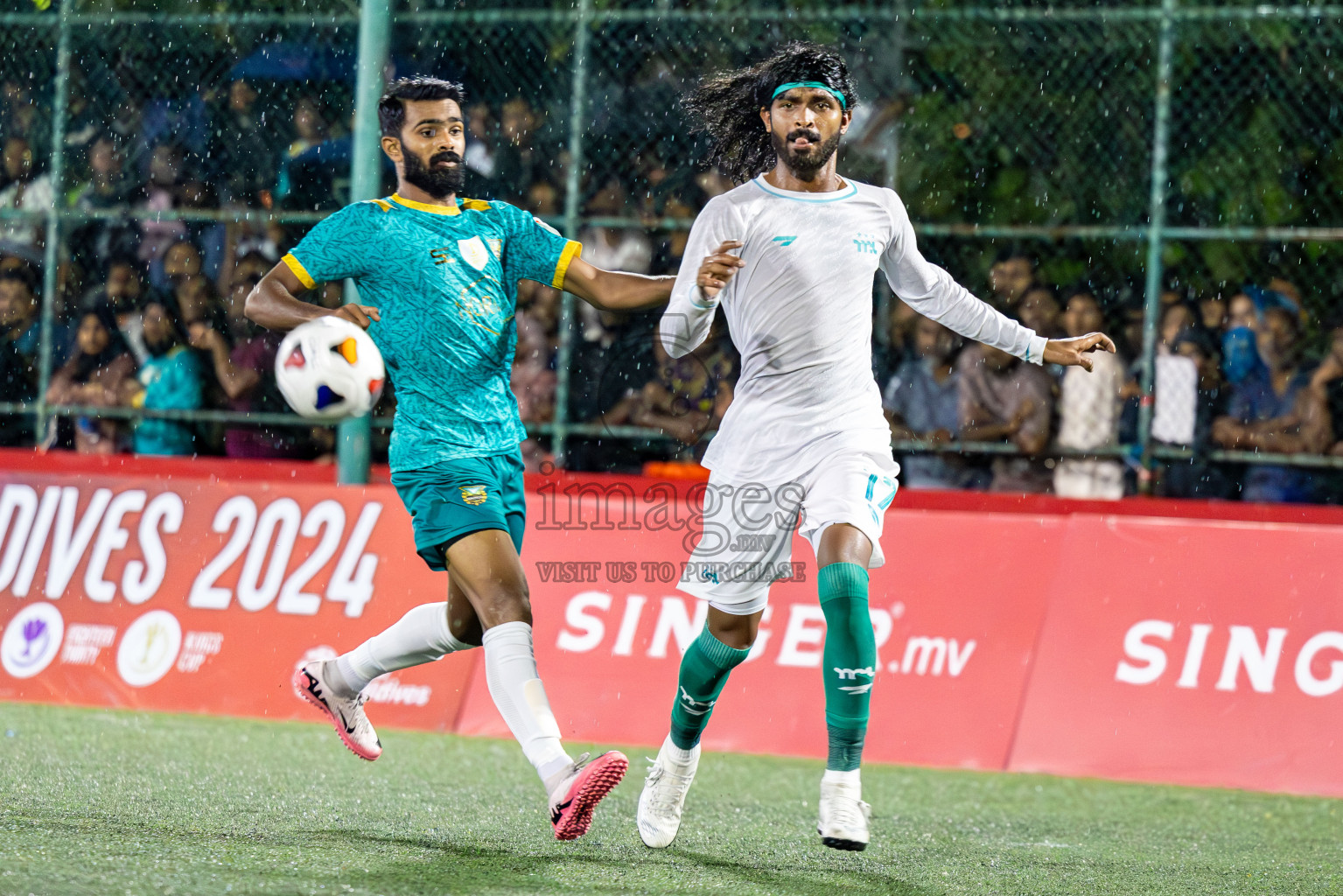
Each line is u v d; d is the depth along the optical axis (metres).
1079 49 25.19
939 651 19.72
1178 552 19.41
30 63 26.55
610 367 24.47
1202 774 18.22
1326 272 24.80
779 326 12.59
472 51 25.56
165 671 21.52
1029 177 25.53
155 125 26.30
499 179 25.52
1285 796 17.61
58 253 25.69
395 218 12.69
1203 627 18.97
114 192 26.41
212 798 14.45
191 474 23.69
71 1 26.16
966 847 13.71
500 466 12.71
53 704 21.56
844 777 11.67
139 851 11.38
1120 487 24.34
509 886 10.76
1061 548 19.86
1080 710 18.94
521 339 25.45
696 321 12.10
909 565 20.22
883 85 25.70
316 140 26.00
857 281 12.65
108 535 22.44
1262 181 24.98
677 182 25.03
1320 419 24.38
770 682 19.94
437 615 13.39
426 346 12.48
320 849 11.91
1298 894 11.91
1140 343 24.94
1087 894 11.59
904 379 25.06
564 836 11.40
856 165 25.89
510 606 12.01
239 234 26.20
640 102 25.08
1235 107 24.97
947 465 24.80
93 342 26.34
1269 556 19.09
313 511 21.86
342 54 25.92
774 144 12.85
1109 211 25.30
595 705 20.30
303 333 12.03
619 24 25.09
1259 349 24.64
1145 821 15.76
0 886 9.95
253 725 20.16
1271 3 24.39
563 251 12.98
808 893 11.04
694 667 12.79
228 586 21.80
